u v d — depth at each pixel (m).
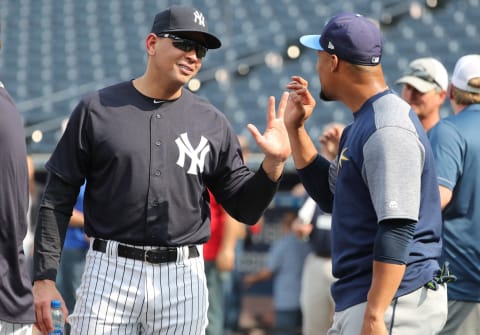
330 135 14.03
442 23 40.03
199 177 10.92
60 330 10.84
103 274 10.73
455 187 12.75
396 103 10.12
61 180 10.89
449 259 12.83
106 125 10.74
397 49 38.28
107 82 39.19
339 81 10.47
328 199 11.82
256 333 25.20
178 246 10.80
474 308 12.84
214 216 19.56
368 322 9.69
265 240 25.42
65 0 47.34
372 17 40.59
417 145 9.88
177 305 10.79
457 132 12.73
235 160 11.40
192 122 11.00
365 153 9.90
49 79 39.47
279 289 23.19
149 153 10.70
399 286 10.03
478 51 38.16
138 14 45.78
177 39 10.65
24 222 9.71
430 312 10.12
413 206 9.65
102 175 10.76
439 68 14.84
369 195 10.10
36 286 10.74
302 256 23.03
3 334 9.56
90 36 43.84
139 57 41.62
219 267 19.53
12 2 47.34
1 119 9.45
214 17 43.59
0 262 9.46
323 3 43.56
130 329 10.80
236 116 34.12
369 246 10.12
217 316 19.61
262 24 42.38
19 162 9.57
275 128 11.26
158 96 10.92
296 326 23.17
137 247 10.70
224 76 36.41
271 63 37.47
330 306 18.78
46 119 34.66
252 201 11.36
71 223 19.95
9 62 41.12
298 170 11.84
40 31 44.38
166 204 10.70
